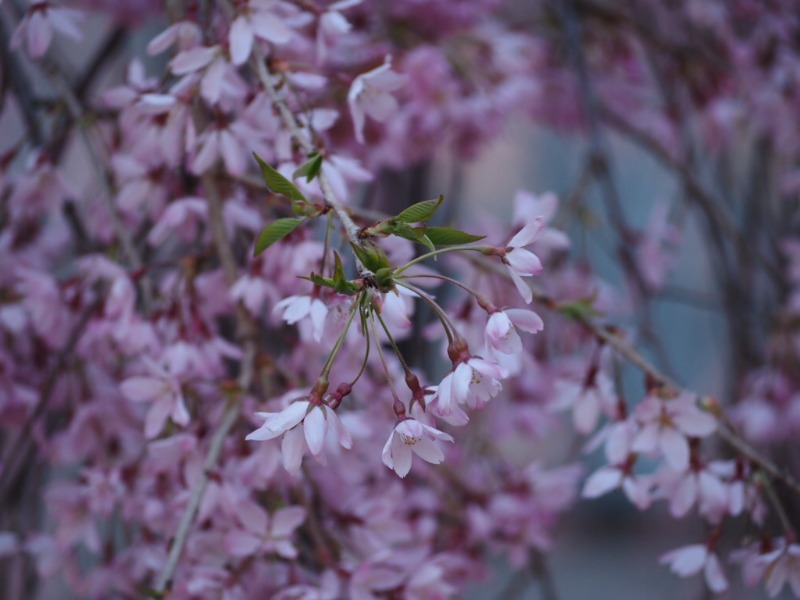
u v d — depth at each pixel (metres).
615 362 1.11
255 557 1.08
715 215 1.64
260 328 1.19
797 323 1.54
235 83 1.09
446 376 0.95
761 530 1.08
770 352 1.54
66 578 1.19
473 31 1.55
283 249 1.09
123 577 1.18
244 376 1.09
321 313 1.00
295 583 1.08
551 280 1.48
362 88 1.05
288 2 1.11
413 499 1.23
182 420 1.07
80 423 1.20
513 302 1.24
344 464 1.12
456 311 1.14
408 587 1.09
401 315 0.96
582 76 1.54
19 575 1.36
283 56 1.22
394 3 1.47
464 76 1.47
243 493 1.08
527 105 1.69
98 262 1.14
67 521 1.16
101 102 1.21
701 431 1.08
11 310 1.20
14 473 1.27
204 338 1.11
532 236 0.96
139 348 1.12
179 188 1.14
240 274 1.13
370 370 1.14
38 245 1.29
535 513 1.26
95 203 1.25
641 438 1.08
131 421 1.22
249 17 1.06
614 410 1.13
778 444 1.64
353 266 1.17
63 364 1.19
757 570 1.08
